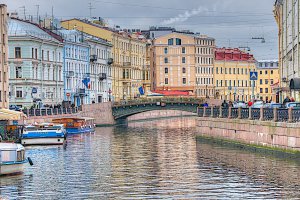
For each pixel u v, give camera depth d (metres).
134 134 107.62
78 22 173.62
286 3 105.00
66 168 57.56
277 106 70.31
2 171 52.19
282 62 114.75
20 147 53.91
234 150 70.19
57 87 141.50
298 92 92.81
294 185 46.12
